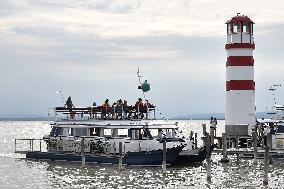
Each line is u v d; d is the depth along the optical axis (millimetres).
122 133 66438
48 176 61375
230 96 82562
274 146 69938
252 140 75875
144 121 66250
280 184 53844
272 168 65625
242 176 59344
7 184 56719
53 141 72750
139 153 63094
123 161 64125
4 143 140750
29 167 69750
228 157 78375
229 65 82562
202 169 64562
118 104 68938
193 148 68375
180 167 65438
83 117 71250
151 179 57062
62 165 69875
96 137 67750
